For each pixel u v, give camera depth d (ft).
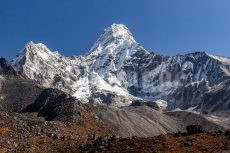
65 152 236.63
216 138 199.93
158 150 193.16
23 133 303.89
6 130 306.76
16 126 323.37
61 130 380.17
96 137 272.92
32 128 328.70
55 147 255.09
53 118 524.52
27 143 263.08
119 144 214.69
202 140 199.31
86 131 456.86
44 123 377.30
